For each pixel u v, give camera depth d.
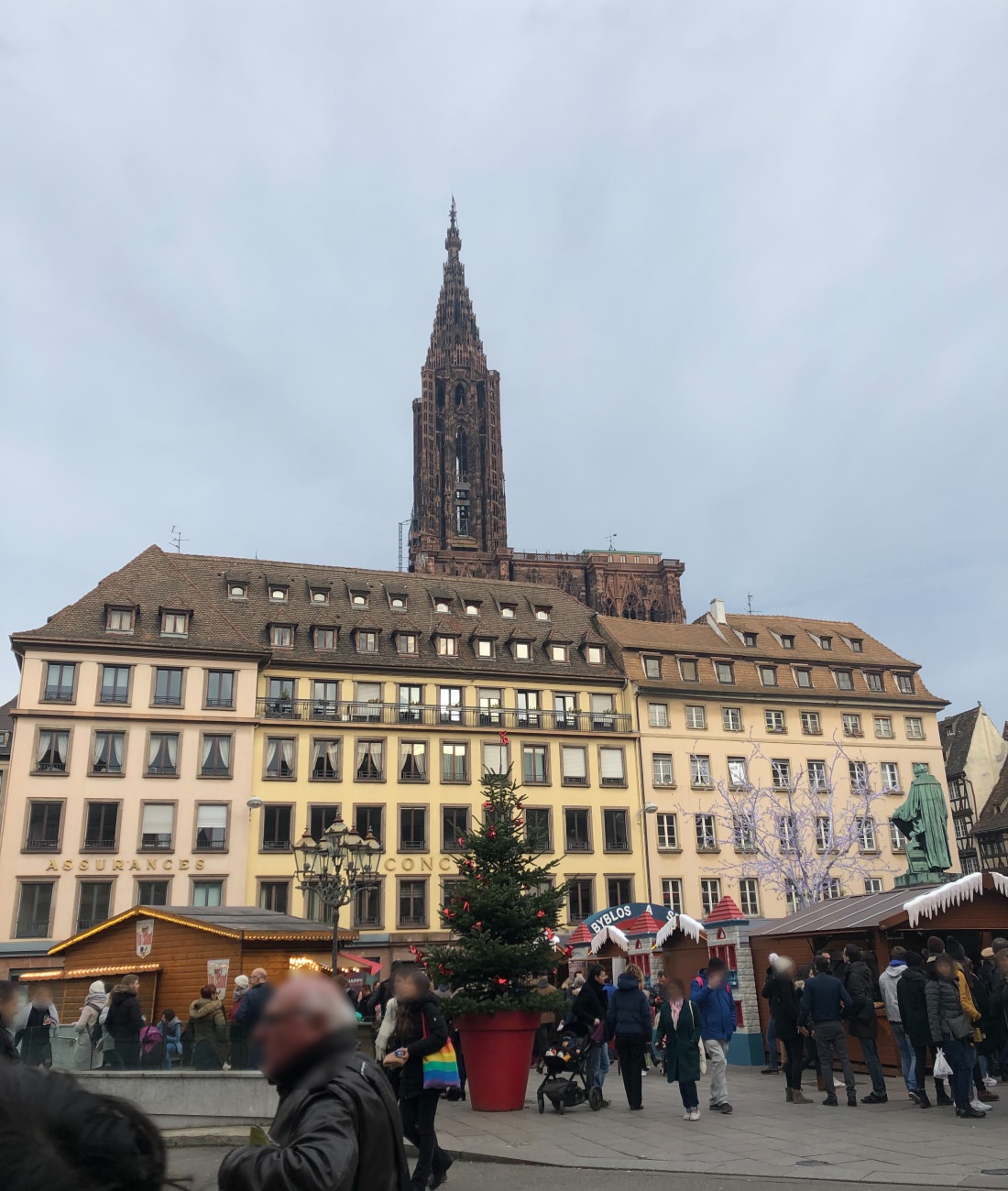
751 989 21.86
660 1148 12.12
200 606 52.56
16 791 45.62
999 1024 15.33
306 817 49.38
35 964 43.53
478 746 53.44
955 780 86.31
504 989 15.73
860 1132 12.53
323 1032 3.49
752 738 59.19
